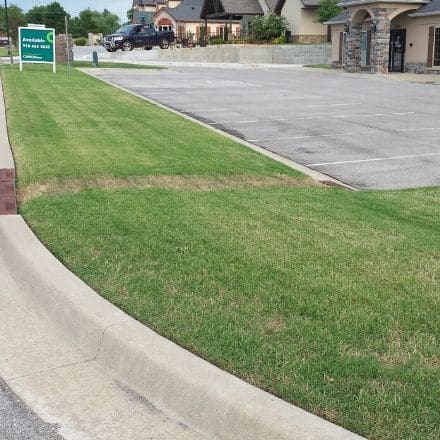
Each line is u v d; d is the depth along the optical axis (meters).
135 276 4.93
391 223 6.71
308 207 7.33
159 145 10.94
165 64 45.44
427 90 25.19
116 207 6.99
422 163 10.98
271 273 5.03
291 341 3.89
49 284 4.75
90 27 91.69
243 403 3.18
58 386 3.71
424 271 5.16
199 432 3.27
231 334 3.96
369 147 12.50
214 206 7.18
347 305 4.43
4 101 16.27
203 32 63.53
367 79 31.27
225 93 23.05
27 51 27.44
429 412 3.13
